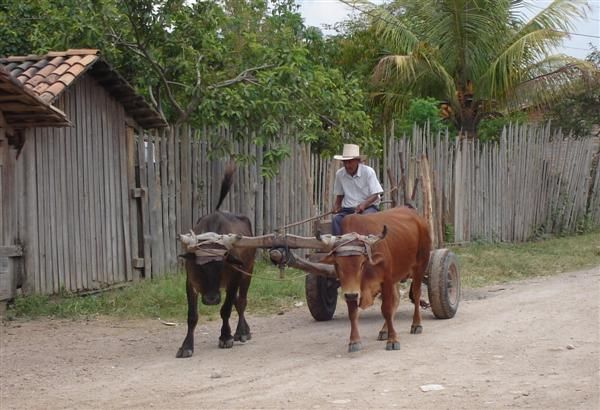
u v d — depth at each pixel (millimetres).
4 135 11906
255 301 13125
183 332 11164
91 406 7492
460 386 7672
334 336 10461
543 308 11766
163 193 14797
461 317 11445
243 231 10086
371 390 7613
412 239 9953
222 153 15383
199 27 14602
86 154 13398
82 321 11828
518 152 22312
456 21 22938
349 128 17453
